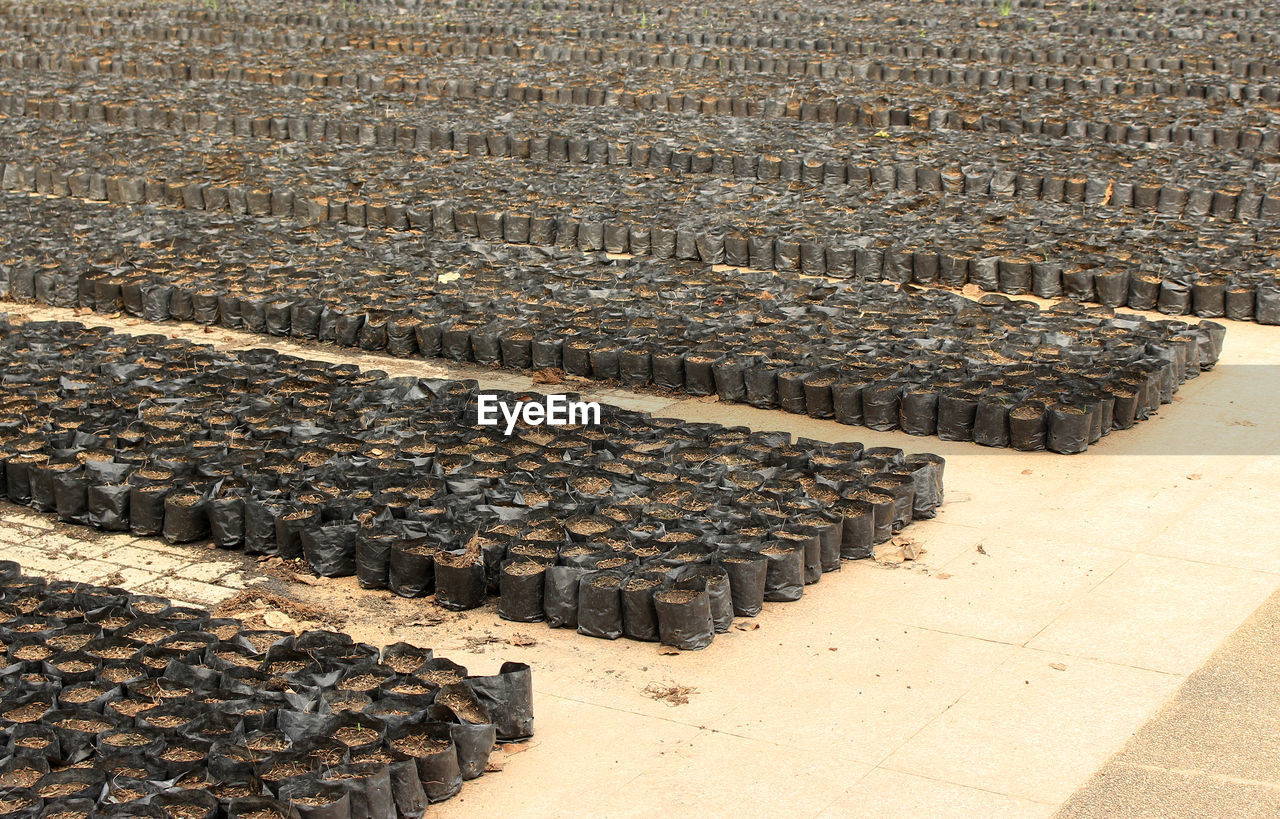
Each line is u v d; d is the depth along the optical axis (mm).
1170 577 9109
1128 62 31109
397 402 12211
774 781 6871
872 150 22344
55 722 7164
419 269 16422
